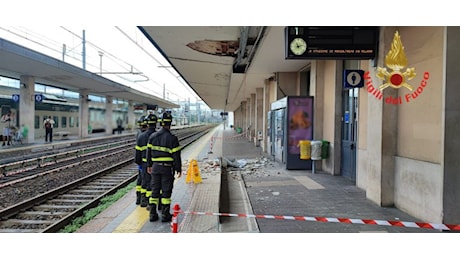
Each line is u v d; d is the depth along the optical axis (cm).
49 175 1109
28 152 1773
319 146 1028
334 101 988
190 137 3472
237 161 1341
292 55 632
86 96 3344
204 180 877
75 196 823
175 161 554
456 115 459
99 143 2586
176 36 910
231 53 1110
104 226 532
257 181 916
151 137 564
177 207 432
